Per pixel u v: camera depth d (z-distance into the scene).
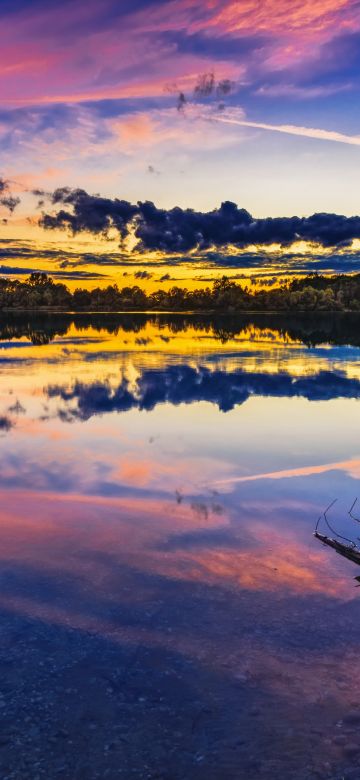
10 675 3.88
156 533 6.25
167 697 3.69
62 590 5.00
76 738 3.34
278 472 8.47
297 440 10.30
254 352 26.42
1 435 10.65
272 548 5.88
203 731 3.41
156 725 3.45
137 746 3.29
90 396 14.71
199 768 3.15
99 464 8.84
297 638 4.30
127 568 5.42
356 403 13.69
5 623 4.49
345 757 3.21
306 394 14.95
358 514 6.83
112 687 3.78
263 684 3.81
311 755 3.23
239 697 3.69
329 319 68.25
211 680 3.85
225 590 5.01
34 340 34.34
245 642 4.25
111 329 46.19
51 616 4.59
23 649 4.16
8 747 3.26
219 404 13.66
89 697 3.68
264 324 54.91
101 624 4.48
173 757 3.22
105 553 5.74
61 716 3.51
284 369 20.08
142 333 41.25
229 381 17.28
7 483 7.93
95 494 7.50
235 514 6.82
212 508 7.01
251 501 7.27
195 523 6.53
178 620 4.54
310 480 8.09
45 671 3.92
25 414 12.52
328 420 11.84
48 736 3.35
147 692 3.74
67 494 7.50
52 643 4.24
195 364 21.66
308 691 3.74
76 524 6.49
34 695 3.69
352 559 5.61
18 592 4.96
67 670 3.94
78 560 5.59
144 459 9.13
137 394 15.00
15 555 5.69
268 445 9.97
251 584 5.12
